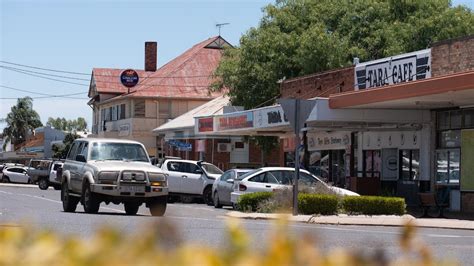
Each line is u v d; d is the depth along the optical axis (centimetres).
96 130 7669
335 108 3078
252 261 289
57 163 5181
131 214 2375
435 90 2514
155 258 286
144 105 6700
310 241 316
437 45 2978
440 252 1400
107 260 283
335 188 2594
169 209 2775
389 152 3384
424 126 3148
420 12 4581
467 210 2878
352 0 4744
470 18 4428
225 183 3123
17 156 9319
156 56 7412
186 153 5766
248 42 4659
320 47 4359
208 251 289
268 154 5003
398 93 2703
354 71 3506
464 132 2928
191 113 6006
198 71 6938
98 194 2261
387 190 3322
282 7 4800
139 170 2277
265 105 4612
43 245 305
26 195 4084
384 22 4606
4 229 375
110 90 7225
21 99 11256
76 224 1742
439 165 3072
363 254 302
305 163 3647
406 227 379
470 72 2369
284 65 4578
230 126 3944
